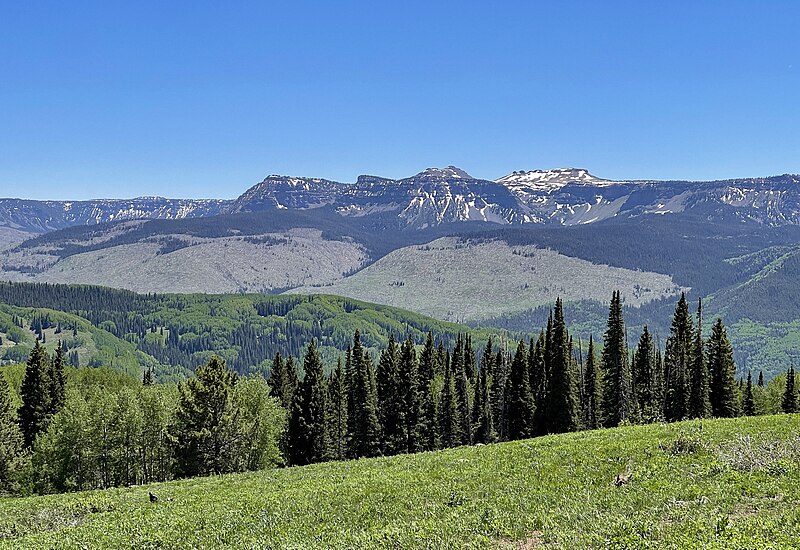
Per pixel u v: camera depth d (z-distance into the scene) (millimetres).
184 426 63781
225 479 41219
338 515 24109
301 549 19938
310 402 80688
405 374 87125
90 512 31719
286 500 27703
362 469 37188
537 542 18109
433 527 20391
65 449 69375
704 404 83500
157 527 25578
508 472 28125
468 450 39844
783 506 18438
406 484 28109
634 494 21281
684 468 24375
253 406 71750
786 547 14531
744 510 18703
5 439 72562
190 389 63812
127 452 70375
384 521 22375
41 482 69250
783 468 22484
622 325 86062
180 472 63281
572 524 18844
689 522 17281
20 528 29641
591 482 24281
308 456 79500
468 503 23203
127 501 33688
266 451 71938
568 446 33312
